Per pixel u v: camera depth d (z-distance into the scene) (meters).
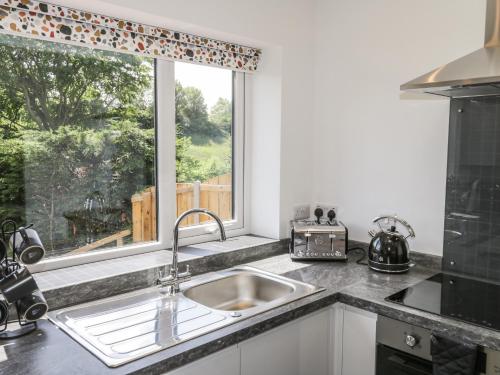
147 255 2.02
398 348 1.58
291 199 2.46
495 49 1.62
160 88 2.05
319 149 2.53
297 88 2.42
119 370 1.14
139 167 2.04
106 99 1.90
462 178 1.91
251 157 2.51
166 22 1.88
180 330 1.39
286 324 1.60
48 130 1.74
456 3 1.94
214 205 2.39
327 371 1.81
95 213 1.90
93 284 1.64
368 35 2.26
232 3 2.06
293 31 2.37
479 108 1.83
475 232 1.90
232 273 2.02
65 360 1.19
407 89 1.59
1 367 1.15
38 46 1.68
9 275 1.34
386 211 2.25
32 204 1.71
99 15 1.75
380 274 2.00
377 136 2.26
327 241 2.19
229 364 1.41
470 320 1.47
